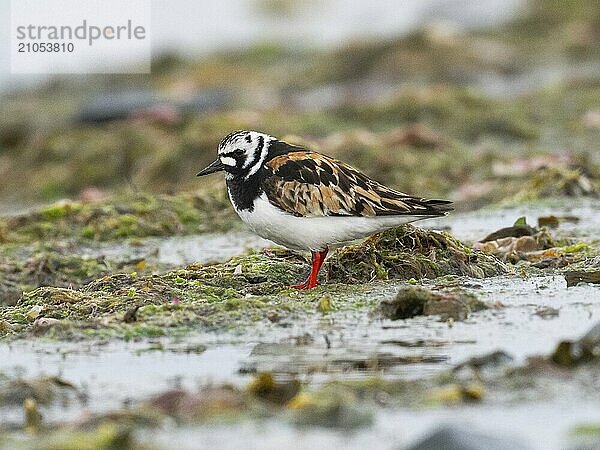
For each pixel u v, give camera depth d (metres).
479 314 11.02
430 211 12.31
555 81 34.78
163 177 25.03
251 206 12.50
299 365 9.56
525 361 9.19
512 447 7.25
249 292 12.26
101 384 9.31
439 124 28.55
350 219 12.20
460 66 37.03
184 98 34.62
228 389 8.68
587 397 8.35
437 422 7.93
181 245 17.83
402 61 37.38
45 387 8.99
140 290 12.30
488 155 24.17
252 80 39.88
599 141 27.05
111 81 40.72
